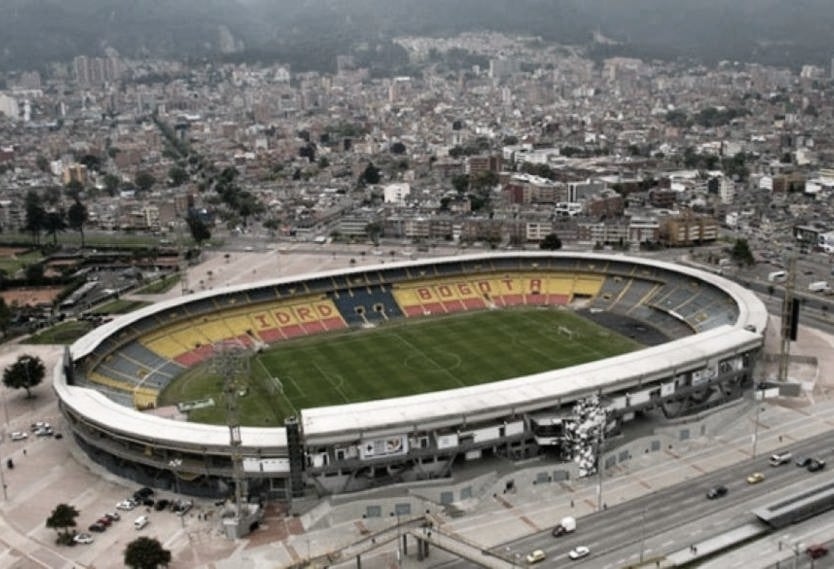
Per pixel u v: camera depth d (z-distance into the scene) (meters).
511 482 197.62
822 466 199.88
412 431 195.12
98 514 192.88
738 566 162.75
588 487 197.38
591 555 169.12
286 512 191.88
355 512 188.50
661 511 184.75
